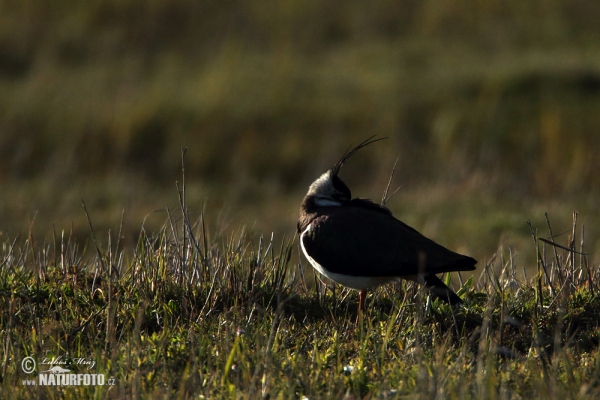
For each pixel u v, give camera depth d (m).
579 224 16.77
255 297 8.88
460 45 30.33
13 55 29.25
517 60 27.56
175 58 29.67
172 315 8.69
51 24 31.34
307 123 23.59
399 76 26.64
